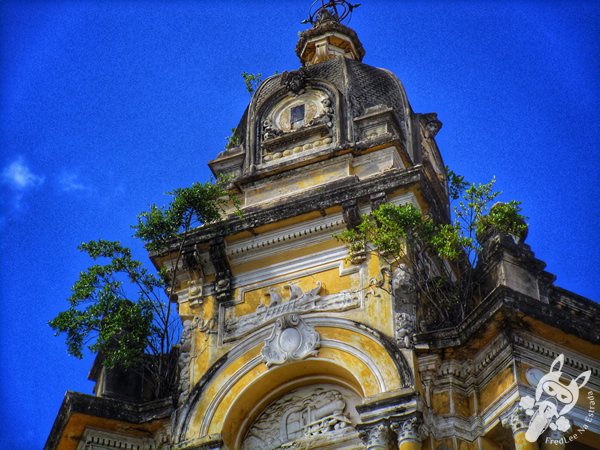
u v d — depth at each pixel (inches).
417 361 867.4
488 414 843.4
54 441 914.1
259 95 1055.6
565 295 895.1
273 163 1003.3
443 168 1069.8
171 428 898.1
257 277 943.7
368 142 984.3
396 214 901.8
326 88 1034.1
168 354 942.4
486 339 858.8
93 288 944.3
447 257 911.0
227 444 887.7
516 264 883.4
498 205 917.8
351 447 864.9
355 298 904.3
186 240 956.0
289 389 904.9
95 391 954.1
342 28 1135.0
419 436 828.6
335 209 938.7
